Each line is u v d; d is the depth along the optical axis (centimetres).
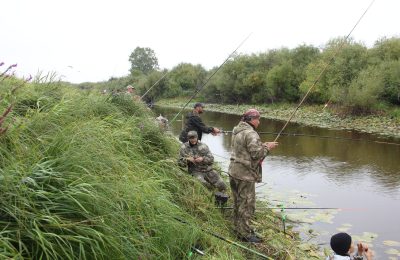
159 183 543
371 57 2819
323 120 2512
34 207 311
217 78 4538
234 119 2816
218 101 4784
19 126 379
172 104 4553
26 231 293
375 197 841
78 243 315
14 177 316
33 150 371
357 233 645
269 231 590
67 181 352
